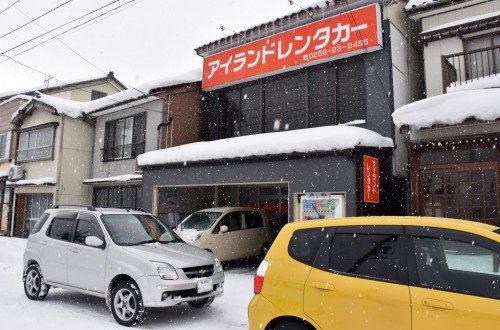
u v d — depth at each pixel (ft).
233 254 34.37
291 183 30.19
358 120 34.47
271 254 13.08
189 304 21.30
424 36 33.32
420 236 11.10
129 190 52.75
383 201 30.19
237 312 20.30
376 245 11.55
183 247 20.94
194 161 36.19
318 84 38.04
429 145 28.81
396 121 27.27
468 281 10.09
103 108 53.21
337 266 11.76
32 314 19.24
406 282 10.64
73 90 74.64
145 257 18.26
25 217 62.13
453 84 30.01
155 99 47.88
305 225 13.03
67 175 55.62
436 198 28.55
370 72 34.30
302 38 37.63
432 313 9.93
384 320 10.48
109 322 18.37
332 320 11.18
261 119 41.70
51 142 56.90
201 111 47.73
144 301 17.39
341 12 36.19
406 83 35.53
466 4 31.99
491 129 26.78
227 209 35.60
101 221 20.80
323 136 28.35
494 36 31.60
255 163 32.55
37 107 59.98
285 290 12.20
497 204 26.20
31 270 23.02
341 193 27.61
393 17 34.68
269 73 40.19
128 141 52.21
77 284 20.35
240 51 42.60
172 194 42.39
